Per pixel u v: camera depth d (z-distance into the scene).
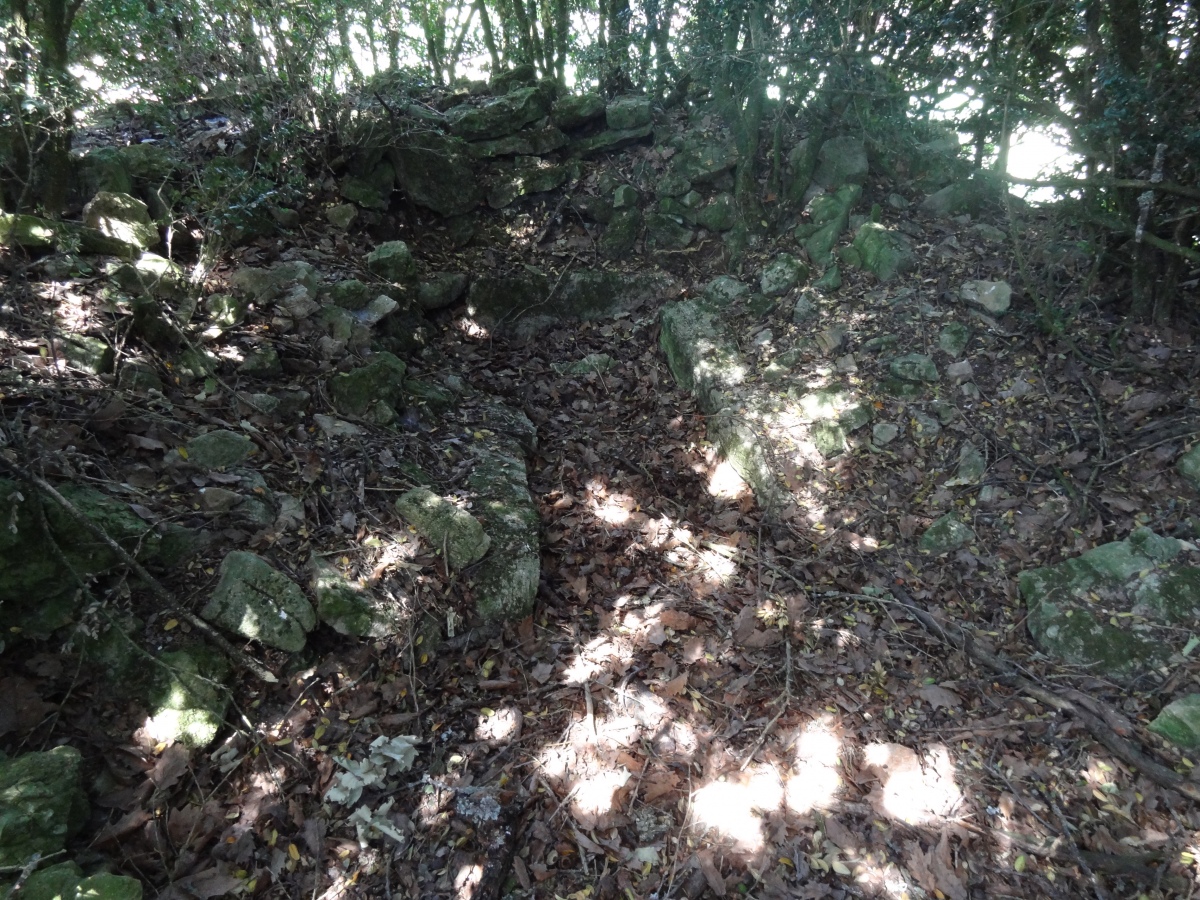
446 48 8.56
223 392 3.34
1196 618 2.95
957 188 5.26
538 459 4.25
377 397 3.76
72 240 3.34
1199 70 3.64
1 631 2.27
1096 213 4.00
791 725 2.79
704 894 2.26
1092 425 3.79
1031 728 2.77
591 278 5.31
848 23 4.78
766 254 5.31
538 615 3.23
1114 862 2.32
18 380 2.75
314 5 4.72
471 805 2.40
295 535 2.95
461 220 5.54
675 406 4.74
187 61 4.34
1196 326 4.13
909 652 3.10
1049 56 4.12
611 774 2.57
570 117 5.94
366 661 2.72
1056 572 3.20
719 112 5.87
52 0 3.32
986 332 4.35
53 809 1.95
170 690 2.36
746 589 3.44
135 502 2.68
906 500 3.79
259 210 4.44
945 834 2.42
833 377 4.33
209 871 2.10
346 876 2.21
